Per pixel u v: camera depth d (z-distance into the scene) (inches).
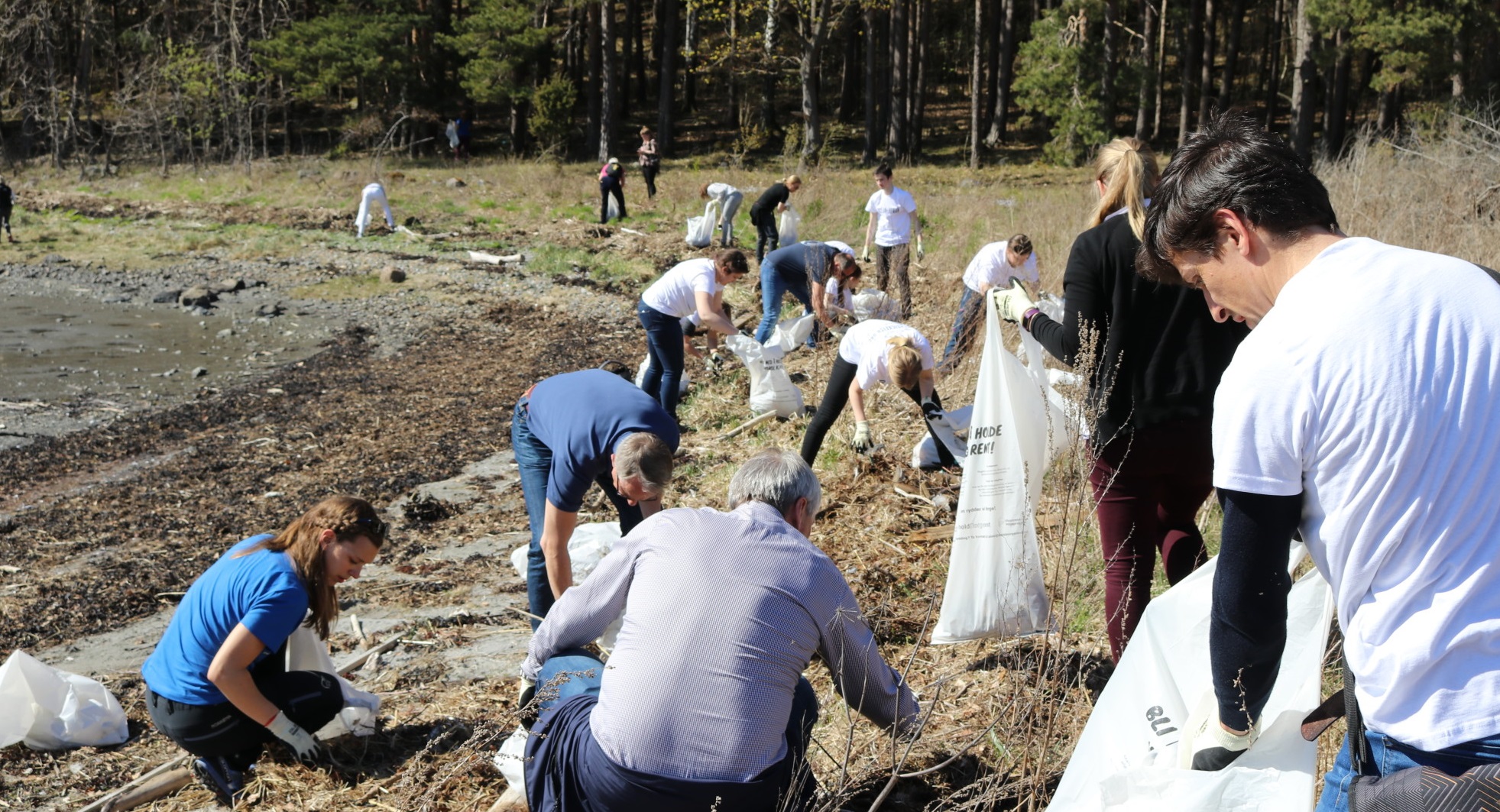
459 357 489.1
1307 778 75.9
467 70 1365.7
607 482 174.9
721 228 685.3
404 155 1396.4
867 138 1331.2
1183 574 124.6
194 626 139.9
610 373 167.3
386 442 353.1
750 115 1568.7
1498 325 57.4
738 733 98.8
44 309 643.5
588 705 108.7
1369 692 59.2
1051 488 184.4
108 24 1563.7
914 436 268.5
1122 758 88.7
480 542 249.0
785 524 108.3
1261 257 65.2
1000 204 662.5
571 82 1482.5
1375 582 58.6
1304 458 59.9
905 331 237.5
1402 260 59.7
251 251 793.6
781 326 374.3
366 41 1368.1
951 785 123.7
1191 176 67.2
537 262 688.4
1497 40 844.0
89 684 160.9
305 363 494.9
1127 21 1485.0
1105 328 116.0
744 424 304.0
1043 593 139.3
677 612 101.7
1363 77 1405.0
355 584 223.0
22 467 345.4
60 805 141.5
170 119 1315.2
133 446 366.3
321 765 142.2
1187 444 116.3
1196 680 88.9
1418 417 55.9
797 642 102.7
